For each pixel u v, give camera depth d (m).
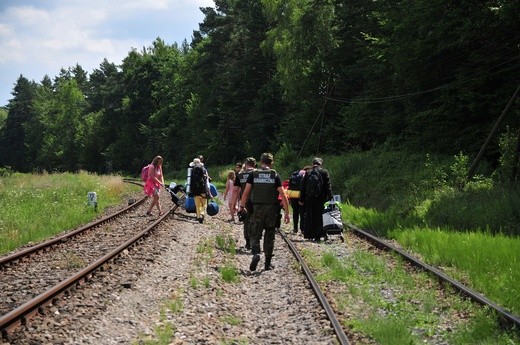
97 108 123.38
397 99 31.95
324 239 14.07
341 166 30.86
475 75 23.14
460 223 15.30
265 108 59.81
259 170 10.20
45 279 8.82
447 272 9.71
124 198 28.61
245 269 10.44
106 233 14.28
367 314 7.17
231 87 65.62
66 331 6.19
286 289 8.65
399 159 26.73
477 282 8.65
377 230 15.74
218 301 7.93
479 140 23.08
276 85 58.78
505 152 18.56
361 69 37.41
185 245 12.89
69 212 18.88
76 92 124.56
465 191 17.84
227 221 18.39
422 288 8.70
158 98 94.81
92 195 20.72
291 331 6.49
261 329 6.64
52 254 11.27
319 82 44.94
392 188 23.33
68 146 117.06
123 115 99.25
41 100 143.12
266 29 61.75
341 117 43.22
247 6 67.44
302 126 47.41
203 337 6.20
